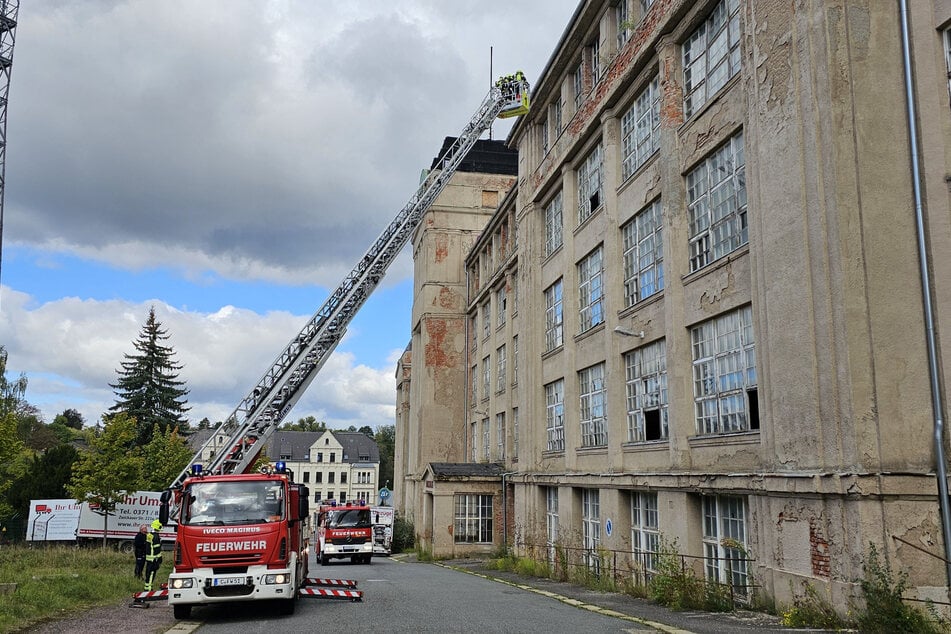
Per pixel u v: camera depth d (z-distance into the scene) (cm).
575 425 2428
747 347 1452
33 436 8725
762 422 1322
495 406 3906
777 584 1241
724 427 1530
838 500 1095
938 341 1086
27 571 2084
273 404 2592
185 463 4425
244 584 1295
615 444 2050
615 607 1409
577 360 2439
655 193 1886
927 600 981
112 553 2948
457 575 2455
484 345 4269
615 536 2017
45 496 4438
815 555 1145
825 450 1138
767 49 1342
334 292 2814
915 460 1077
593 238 2333
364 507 3459
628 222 2091
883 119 1158
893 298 1115
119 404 6519
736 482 1398
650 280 1928
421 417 4694
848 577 1071
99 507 3481
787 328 1240
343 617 1266
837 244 1136
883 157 1149
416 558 3844
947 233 1093
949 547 1030
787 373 1234
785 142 1268
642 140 2039
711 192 1628
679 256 1725
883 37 1178
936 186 1108
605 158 2217
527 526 2806
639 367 1981
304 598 1588
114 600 1581
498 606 1411
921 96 1135
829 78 1172
